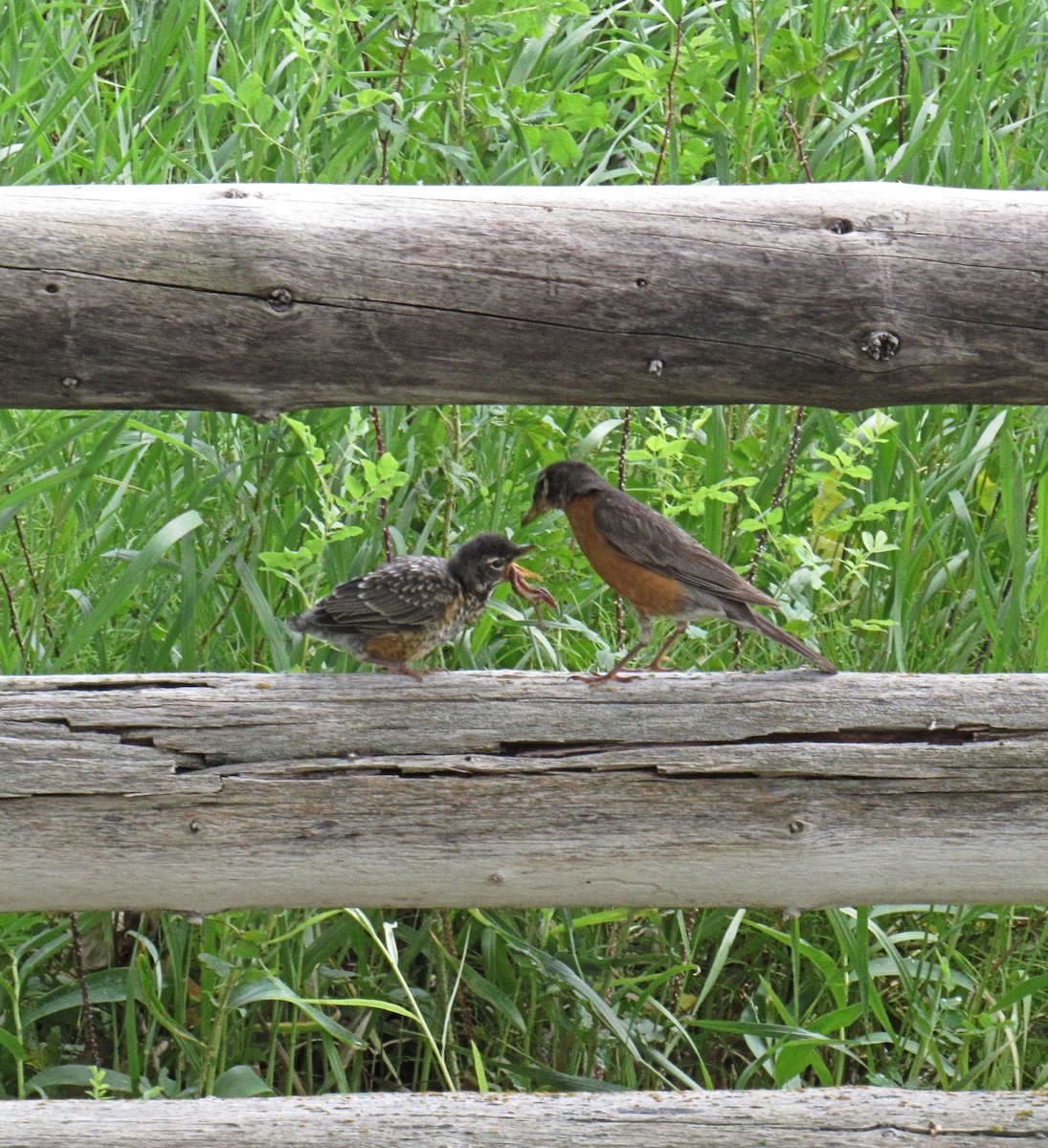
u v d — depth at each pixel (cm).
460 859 438
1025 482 758
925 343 411
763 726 440
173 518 672
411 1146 421
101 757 429
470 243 404
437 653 695
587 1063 688
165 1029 681
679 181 770
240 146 802
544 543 694
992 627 666
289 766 434
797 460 779
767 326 409
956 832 439
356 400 414
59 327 398
